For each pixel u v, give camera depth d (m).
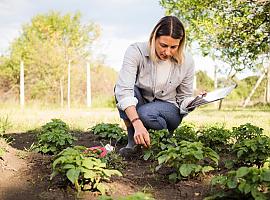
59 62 20.59
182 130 5.29
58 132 4.79
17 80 22.88
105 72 23.75
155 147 4.27
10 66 23.33
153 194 3.24
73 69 21.16
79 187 3.13
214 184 2.99
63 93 20.80
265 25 9.25
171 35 3.67
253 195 2.63
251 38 9.16
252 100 25.47
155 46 3.97
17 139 5.98
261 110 15.68
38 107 17.28
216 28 8.99
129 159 4.49
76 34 25.34
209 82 24.67
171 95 4.57
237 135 5.06
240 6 8.98
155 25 3.86
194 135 5.27
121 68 4.14
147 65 4.21
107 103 20.45
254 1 8.87
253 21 9.07
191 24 9.52
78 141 5.82
